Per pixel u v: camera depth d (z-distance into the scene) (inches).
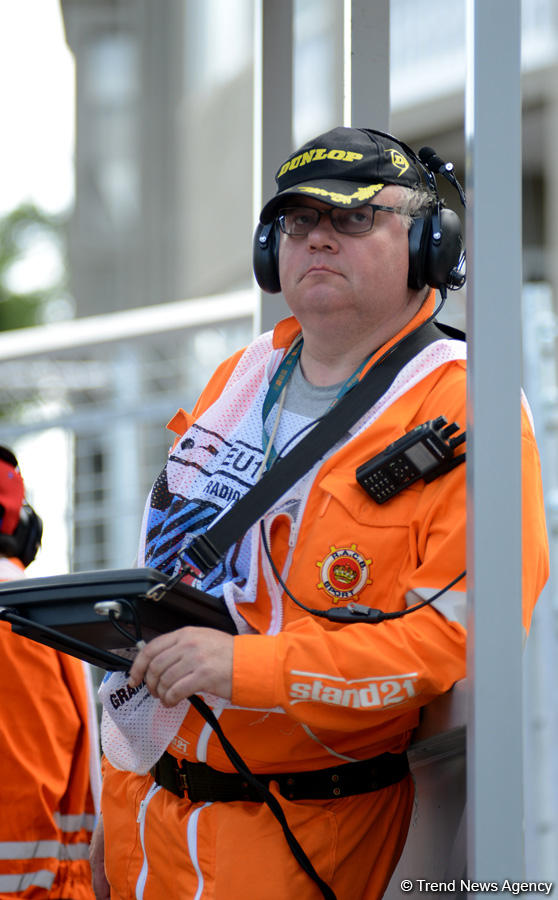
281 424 187.2
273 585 172.4
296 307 183.6
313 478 175.0
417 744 182.9
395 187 179.8
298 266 181.5
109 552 423.2
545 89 844.0
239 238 902.4
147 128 1065.5
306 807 171.6
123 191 1088.2
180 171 1016.2
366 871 175.2
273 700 155.6
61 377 441.7
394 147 184.4
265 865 167.9
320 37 734.5
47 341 433.4
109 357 434.3
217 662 155.5
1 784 258.1
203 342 442.3
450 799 196.4
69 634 162.6
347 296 178.7
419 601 164.2
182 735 176.9
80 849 269.1
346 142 179.2
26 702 262.4
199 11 989.8
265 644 157.2
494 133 142.9
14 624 162.2
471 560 141.2
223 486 182.9
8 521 273.4
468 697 141.4
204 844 171.9
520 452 141.8
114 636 164.7
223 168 933.8
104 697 181.2
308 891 168.4
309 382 190.4
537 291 379.6
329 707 158.1
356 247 178.1
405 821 182.5
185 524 182.2
